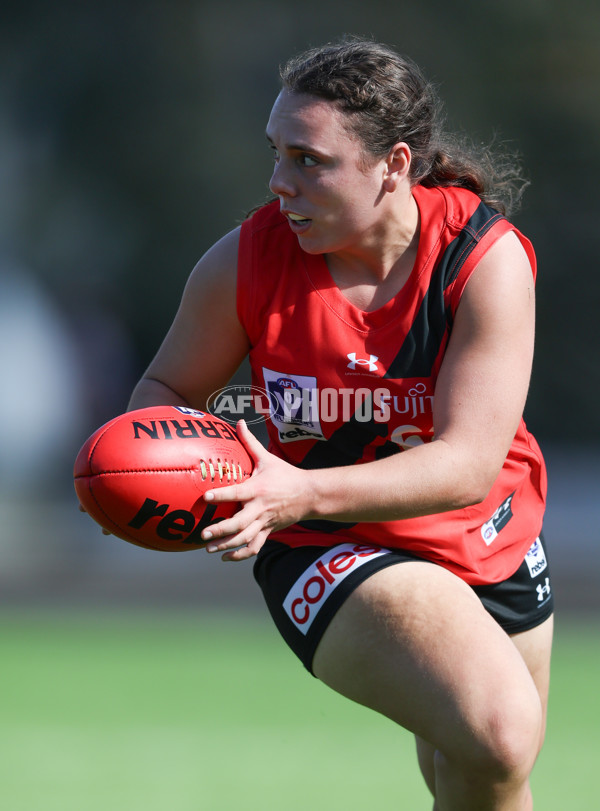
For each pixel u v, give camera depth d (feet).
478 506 38.24
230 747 60.34
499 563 39.22
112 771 55.36
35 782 53.36
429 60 230.68
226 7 229.25
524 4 229.86
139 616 104.06
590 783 53.93
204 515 33.63
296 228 34.63
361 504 32.73
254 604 111.86
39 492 171.53
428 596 33.83
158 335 236.84
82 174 232.94
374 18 229.86
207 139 232.94
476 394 33.73
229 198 234.99
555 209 235.81
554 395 242.78
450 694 32.42
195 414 35.22
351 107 33.22
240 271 36.50
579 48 231.09
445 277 34.73
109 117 231.91
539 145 234.58
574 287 237.86
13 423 170.40
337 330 35.50
